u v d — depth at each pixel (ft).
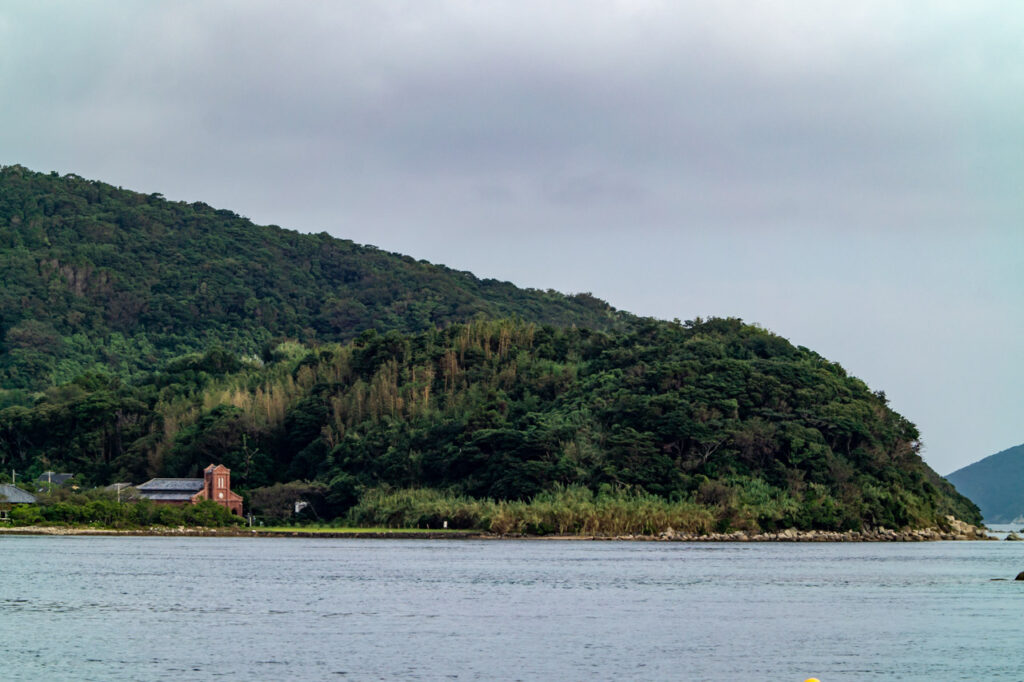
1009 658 268.82
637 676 245.86
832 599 380.37
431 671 246.88
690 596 387.55
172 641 280.10
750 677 246.47
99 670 244.63
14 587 388.78
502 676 243.19
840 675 249.55
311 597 371.35
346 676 240.94
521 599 372.58
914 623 322.75
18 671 243.19
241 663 253.03
